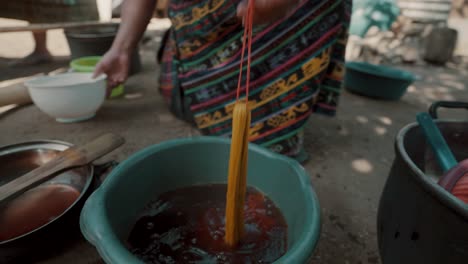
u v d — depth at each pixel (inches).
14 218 27.0
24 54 90.7
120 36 48.8
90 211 17.3
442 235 16.7
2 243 22.2
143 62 91.5
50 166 28.1
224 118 42.8
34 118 51.2
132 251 19.9
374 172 42.5
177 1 41.3
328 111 45.4
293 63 38.0
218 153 27.0
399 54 114.7
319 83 39.1
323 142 50.3
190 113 50.8
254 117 40.9
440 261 17.0
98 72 48.9
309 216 17.9
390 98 73.6
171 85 52.7
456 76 100.7
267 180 26.0
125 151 42.6
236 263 19.2
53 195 30.1
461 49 136.1
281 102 39.6
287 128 40.5
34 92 45.0
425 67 110.7
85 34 77.0
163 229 22.0
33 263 24.9
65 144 32.4
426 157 26.3
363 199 36.4
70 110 47.5
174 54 46.5
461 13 221.5
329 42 37.3
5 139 44.1
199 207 24.4
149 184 24.5
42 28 64.6
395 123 60.7
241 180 18.7
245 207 24.5
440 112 69.4
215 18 38.1
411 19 127.4
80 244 27.1
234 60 39.6
